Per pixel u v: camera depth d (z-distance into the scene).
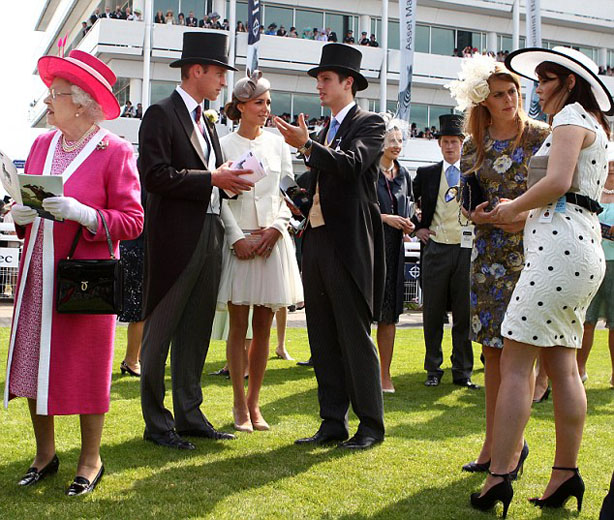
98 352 3.20
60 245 3.15
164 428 3.99
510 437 3.05
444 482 3.43
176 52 27.05
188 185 3.83
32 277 3.18
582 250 3.02
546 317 3.02
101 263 3.09
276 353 7.33
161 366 3.98
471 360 6.08
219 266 4.19
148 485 3.29
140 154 3.93
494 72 3.48
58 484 3.27
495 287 3.58
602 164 3.12
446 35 32.88
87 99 3.20
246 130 4.57
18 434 4.02
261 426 4.42
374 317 4.14
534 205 3.02
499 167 3.56
